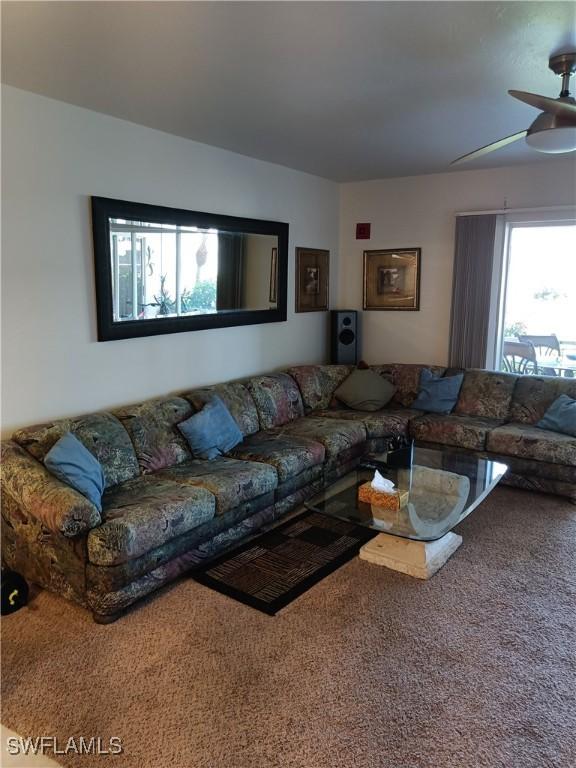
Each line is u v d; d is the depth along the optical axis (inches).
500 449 158.4
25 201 112.5
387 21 81.2
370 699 80.0
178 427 136.7
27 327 115.4
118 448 122.5
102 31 84.3
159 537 100.8
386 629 96.1
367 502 119.1
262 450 142.7
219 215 160.2
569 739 73.2
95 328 129.2
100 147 126.0
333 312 213.6
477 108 122.7
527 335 194.2
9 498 106.0
